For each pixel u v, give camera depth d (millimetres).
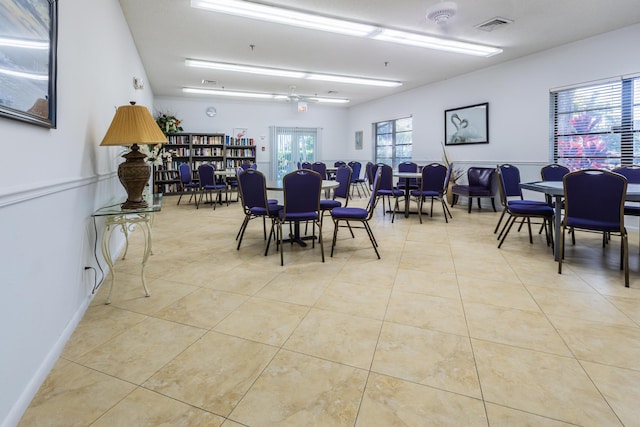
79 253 2104
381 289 2576
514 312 2164
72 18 2074
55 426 1263
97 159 2639
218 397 1417
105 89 2992
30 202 1424
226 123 10000
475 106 6945
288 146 10727
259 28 4680
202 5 3867
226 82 7730
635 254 3414
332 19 4316
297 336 1900
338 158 11289
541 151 5879
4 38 1219
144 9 4074
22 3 1353
